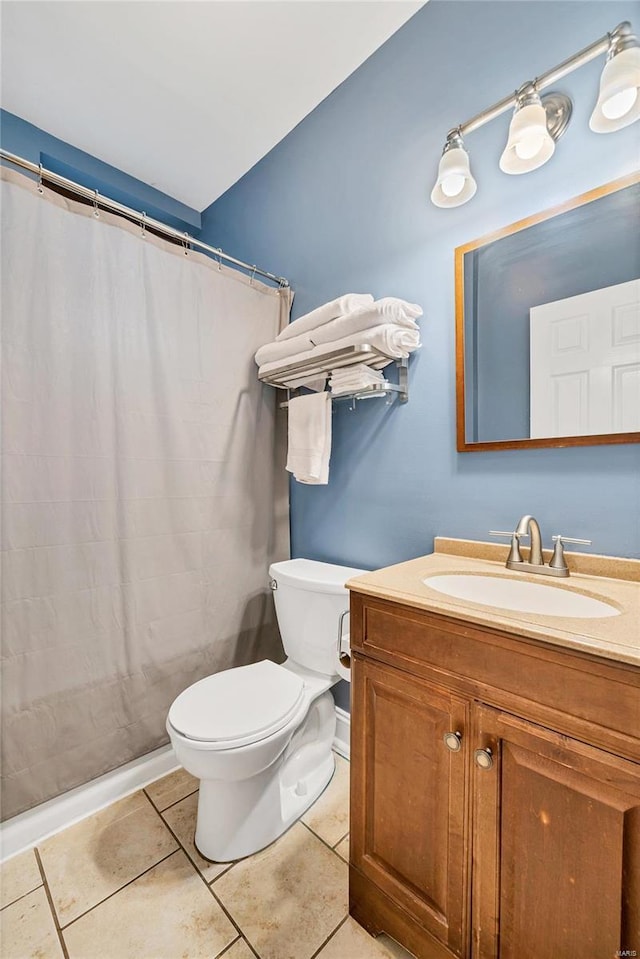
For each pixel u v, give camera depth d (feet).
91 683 4.39
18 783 3.95
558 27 3.51
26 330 3.93
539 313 3.62
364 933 3.21
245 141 6.19
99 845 3.97
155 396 4.88
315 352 4.85
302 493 6.12
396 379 4.77
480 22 4.00
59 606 4.17
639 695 1.96
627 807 2.00
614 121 2.81
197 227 7.85
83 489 4.32
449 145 3.48
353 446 5.30
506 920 2.44
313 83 5.26
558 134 3.48
